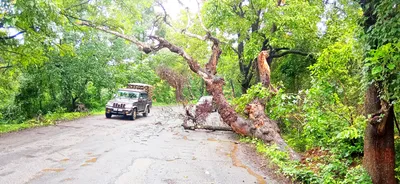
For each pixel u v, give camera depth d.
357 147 7.43
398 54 4.20
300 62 16.20
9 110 19.06
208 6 14.18
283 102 9.63
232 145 11.14
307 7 13.27
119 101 19.12
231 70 22.00
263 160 8.61
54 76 17.81
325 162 7.68
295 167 7.40
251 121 11.64
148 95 23.16
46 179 5.99
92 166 7.13
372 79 5.20
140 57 33.69
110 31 14.66
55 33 12.09
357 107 7.67
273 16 13.33
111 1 16.09
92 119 18.08
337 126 7.75
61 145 9.56
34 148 8.91
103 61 20.86
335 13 15.21
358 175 5.92
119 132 13.19
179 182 6.21
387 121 5.59
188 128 14.96
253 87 11.99
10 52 12.84
